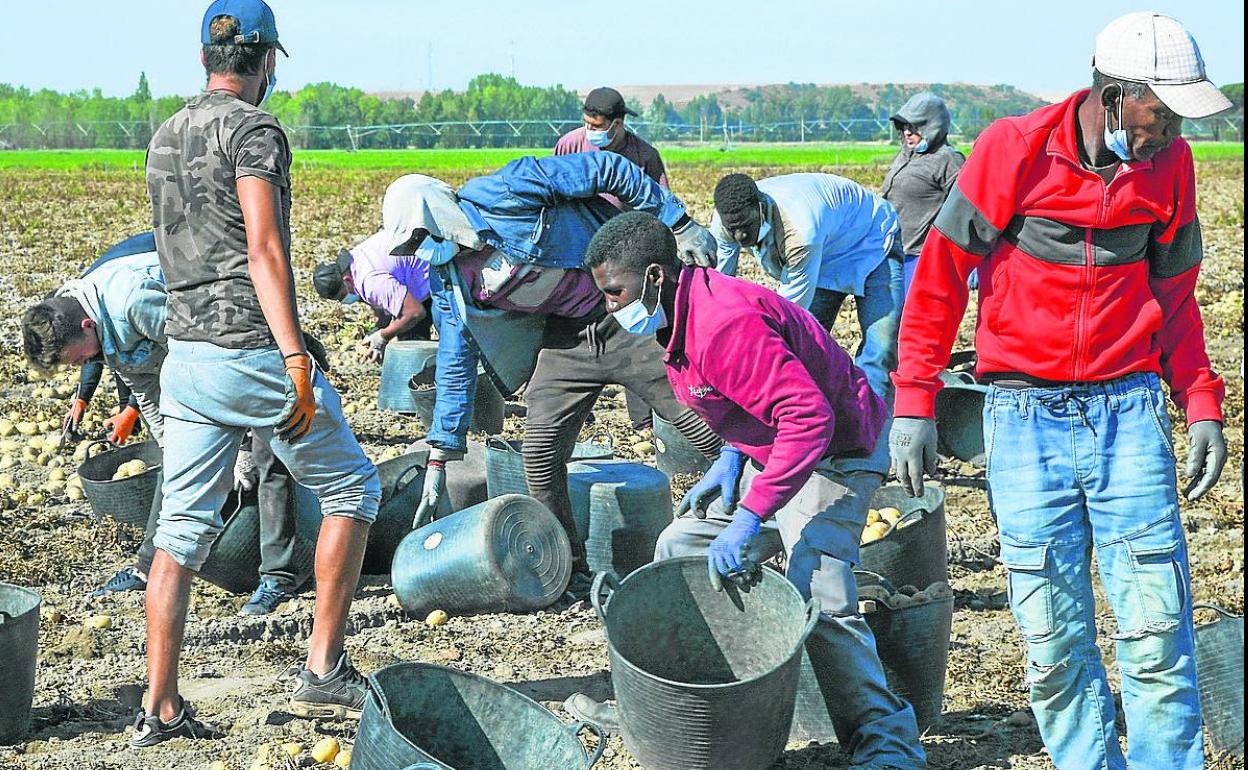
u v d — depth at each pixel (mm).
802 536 4086
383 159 82250
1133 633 3643
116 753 4332
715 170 56938
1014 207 3486
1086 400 3584
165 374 4297
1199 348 3736
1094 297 3506
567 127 133375
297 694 4527
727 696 3629
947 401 7613
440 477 5867
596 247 3793
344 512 4469
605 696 4832
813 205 6109
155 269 5012
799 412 3736
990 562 6348
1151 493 3578
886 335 6691
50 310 4875
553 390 5656
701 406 3986
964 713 4594
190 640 5391
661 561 4074
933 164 8250
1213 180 39281
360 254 8430
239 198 4109
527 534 5633
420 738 3889
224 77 4266
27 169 60344
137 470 6785
